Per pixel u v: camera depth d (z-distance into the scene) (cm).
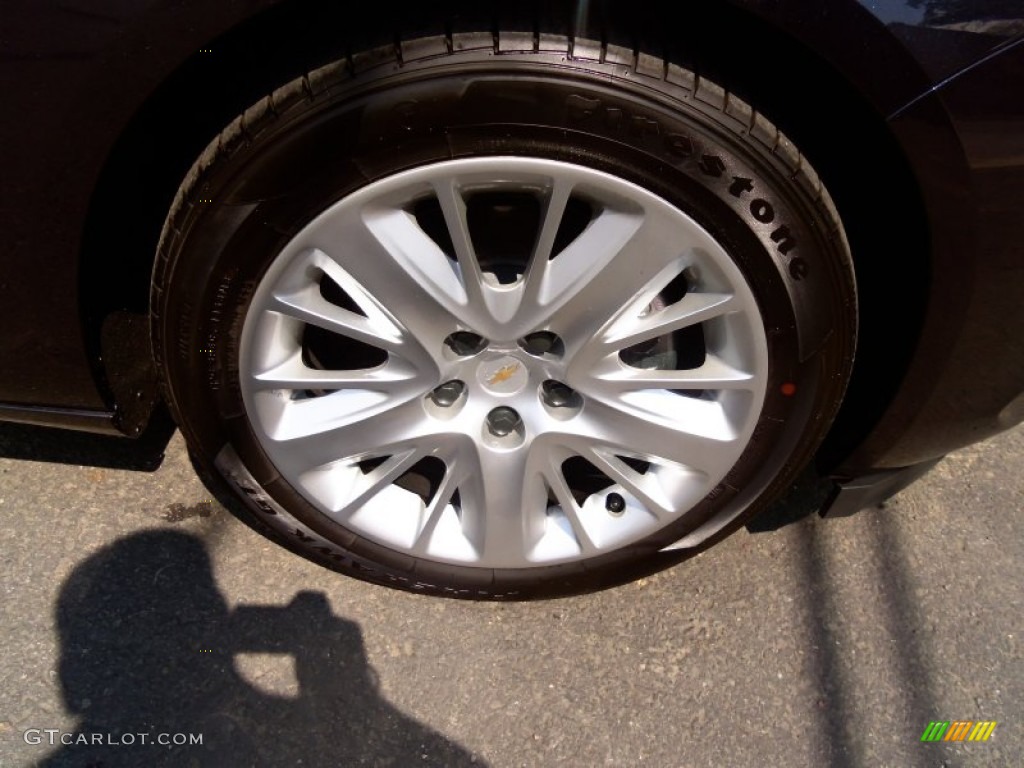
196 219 146
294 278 155
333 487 183
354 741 184
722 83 141
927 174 144
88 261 160
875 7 131
